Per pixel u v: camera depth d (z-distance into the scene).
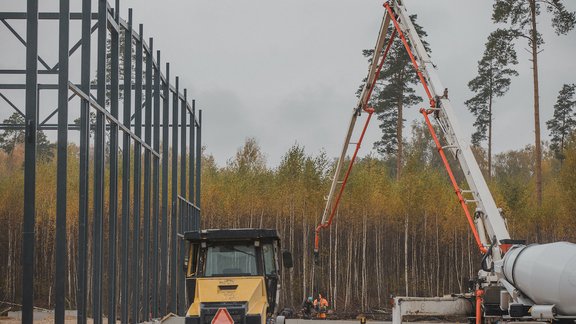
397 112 77.50
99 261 24.61
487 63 78.31
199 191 47.91
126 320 29.05
